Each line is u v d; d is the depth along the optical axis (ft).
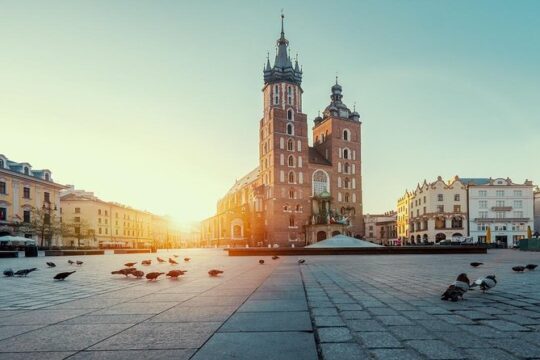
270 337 19.47
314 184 323.16
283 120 316.19
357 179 341.41
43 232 215.72
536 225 330.75
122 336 19.86
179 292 36.58
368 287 39.93
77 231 311.68
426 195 320.91
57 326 22.34
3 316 25.48
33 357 16.56
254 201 325.21
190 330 21.06
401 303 29.63
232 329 21.24
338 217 298.56
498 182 313.53
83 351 17.33
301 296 33.63
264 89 340.18
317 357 16.21
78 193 345.31
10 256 141.49
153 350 17.35
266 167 321.11
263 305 28.99
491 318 23.76
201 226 539.29
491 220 307.78
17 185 211.41
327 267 71.36
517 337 19.25
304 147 321.11
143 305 29.25
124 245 335.67
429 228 316.40
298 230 307.99
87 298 33.24
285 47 337.72
